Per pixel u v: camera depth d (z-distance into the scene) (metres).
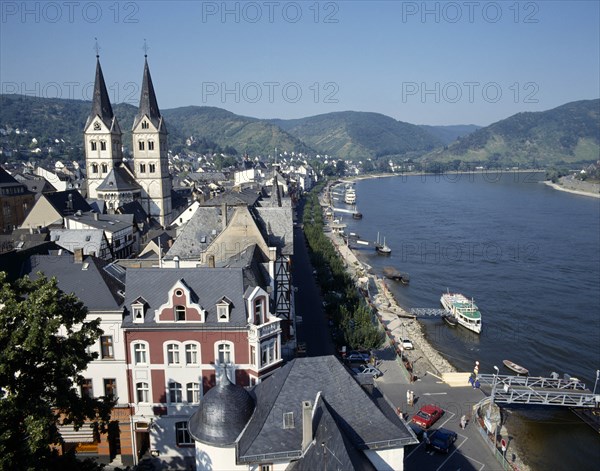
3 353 36.16
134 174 187.38
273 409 42.66
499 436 71.44
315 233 193.00
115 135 183.50
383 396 48.62
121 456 60.34
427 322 121.75
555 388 83.88
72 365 40.38
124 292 62.16
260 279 70.88
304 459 38.94
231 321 57.78
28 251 70.81
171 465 59.53
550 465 67.62
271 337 58.81
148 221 170.88
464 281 153.12
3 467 32.09
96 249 115.56
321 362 45.97
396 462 42.22
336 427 38.88
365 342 87.56
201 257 83.12
